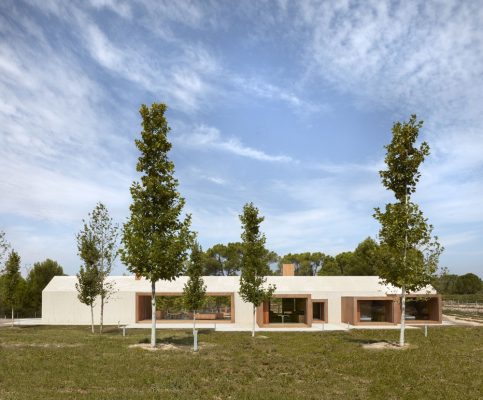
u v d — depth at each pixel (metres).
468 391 14.95
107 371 16.36
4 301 39.06
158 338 27.77
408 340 28.80
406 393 14.59
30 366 16.78
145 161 23.11
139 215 22.42
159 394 13.35
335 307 44.81
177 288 44.91
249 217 32.41
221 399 13.30
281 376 16.83
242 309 44.03
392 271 23.61
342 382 16.09
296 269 84.69
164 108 23.36
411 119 24.56
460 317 51.09
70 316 43.75
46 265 59.72
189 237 23.05
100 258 33.84
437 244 23.55
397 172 24.70
